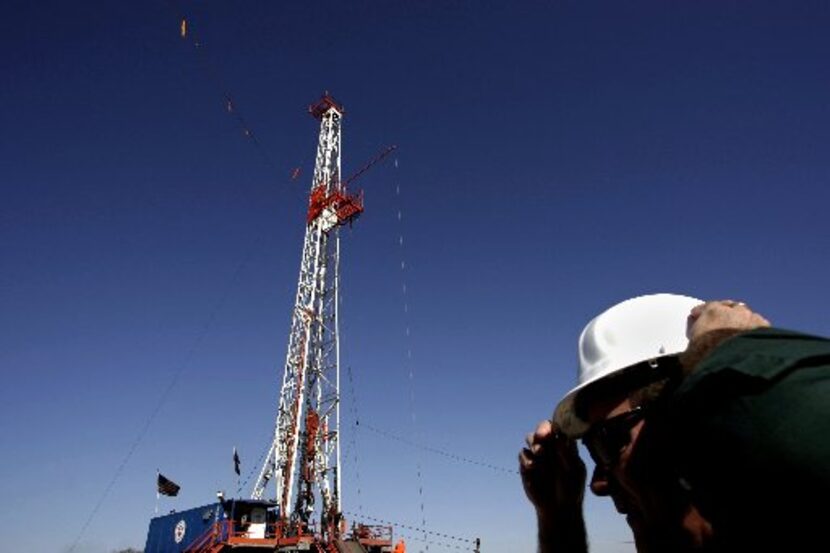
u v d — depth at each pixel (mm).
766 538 985
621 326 1583
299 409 40344
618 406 1370
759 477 976
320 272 45688
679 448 1174
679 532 1197
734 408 1029
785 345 1081
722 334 1270
